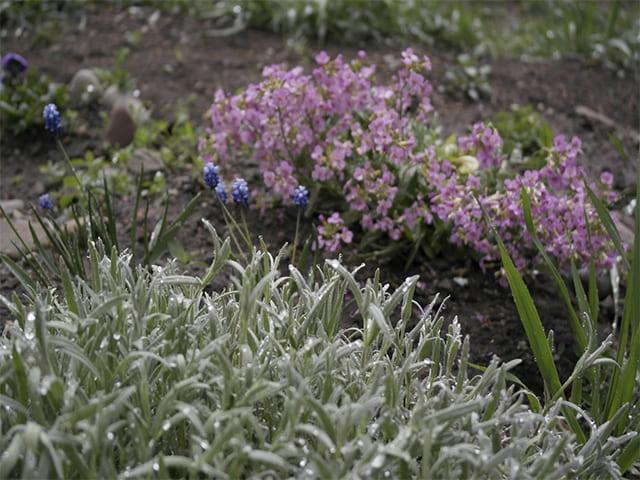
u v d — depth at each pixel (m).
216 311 0.98
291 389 0.84
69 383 0.86
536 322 1.02
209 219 1.39
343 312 1.21
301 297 1.00
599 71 2.07
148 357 0.89
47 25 1.97
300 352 0.91
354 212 1.33
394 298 0.97
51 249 1.31
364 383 0.94
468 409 0.87
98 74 1.74
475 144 1.30
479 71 1.97
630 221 1.49
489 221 1.05
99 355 0.88
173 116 1.68
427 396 0.97
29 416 0.87
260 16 2.03
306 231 1.37
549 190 1.29
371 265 1.31
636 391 1.07
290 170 1.31
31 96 1.62
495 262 1.32
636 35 2.15
